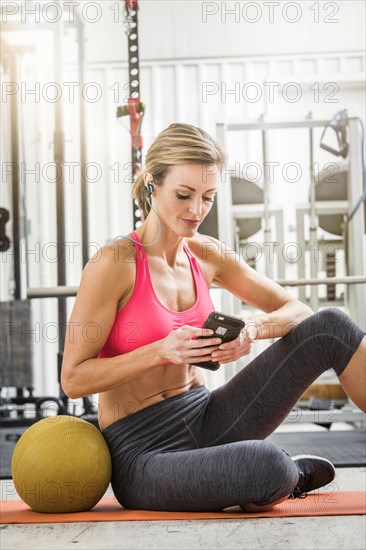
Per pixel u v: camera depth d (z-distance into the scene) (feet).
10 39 18.11
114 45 17.98
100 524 5.17
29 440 5.71
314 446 10.58
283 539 4.56
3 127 17.57
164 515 5.35
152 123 18.01
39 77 17.93
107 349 5.82
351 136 13.34
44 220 17.72
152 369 5.70
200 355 5.34
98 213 17.84
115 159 17.93
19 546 4.63
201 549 4.39
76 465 5.57
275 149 17.65
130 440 5.72
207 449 5.33
